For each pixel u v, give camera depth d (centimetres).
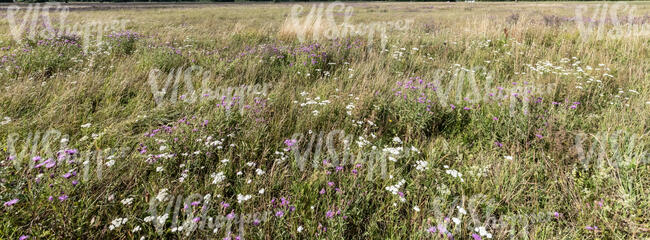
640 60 550
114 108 358
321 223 205
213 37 848
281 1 7012
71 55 578
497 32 799
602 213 208
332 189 239
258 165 268
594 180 234
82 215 196
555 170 254
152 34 909
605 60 549
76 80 421
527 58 591
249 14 2392
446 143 299
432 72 527
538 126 308
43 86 398
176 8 3416
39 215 188
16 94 352
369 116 339
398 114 348
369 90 394
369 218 217
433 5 4275
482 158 270
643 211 206
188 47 692
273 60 579
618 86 436
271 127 322
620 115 333
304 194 232
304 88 452
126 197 219
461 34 818
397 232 209
